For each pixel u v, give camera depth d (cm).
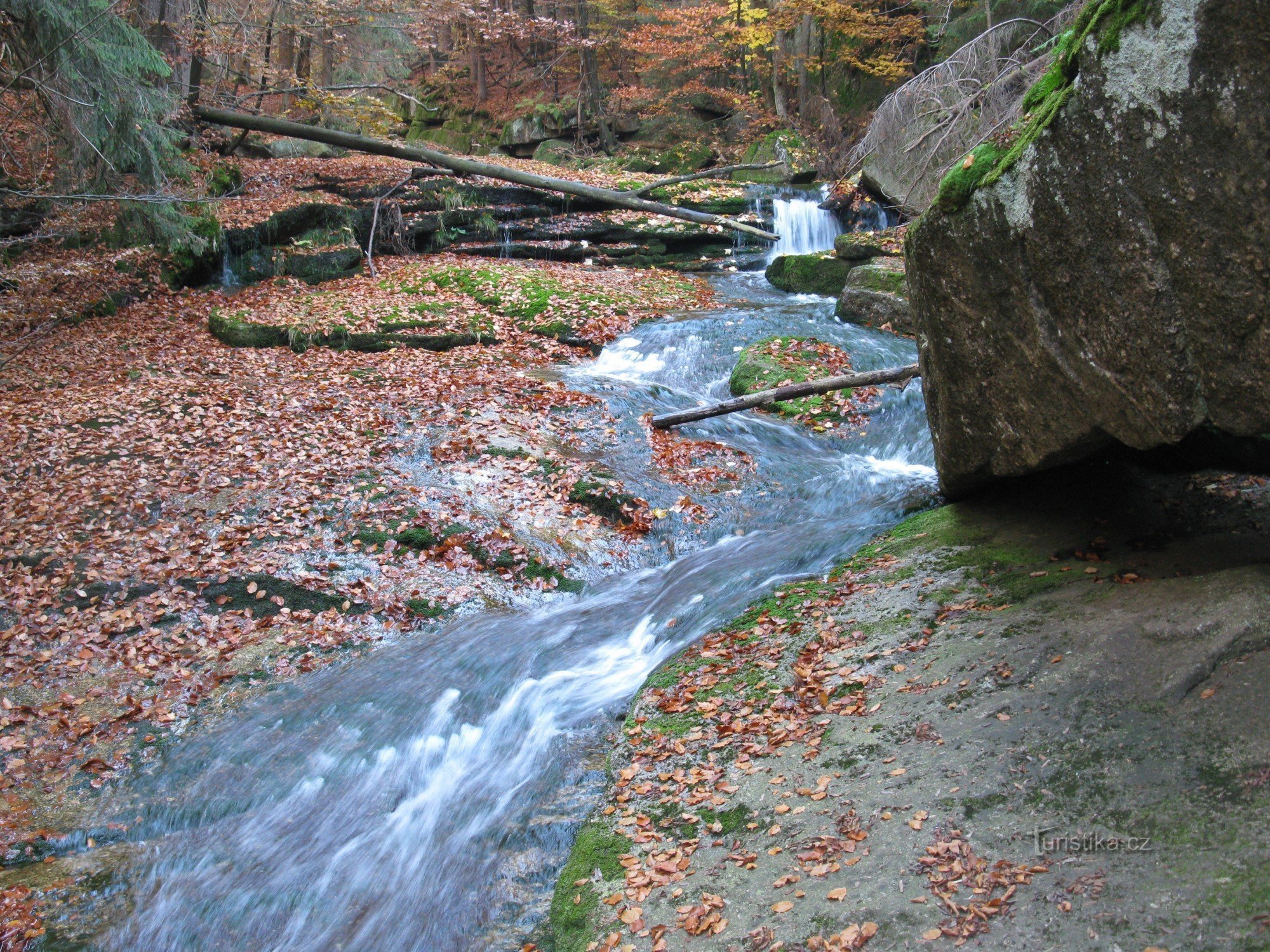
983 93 1351
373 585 717
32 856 477
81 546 730
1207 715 364
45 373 1145
